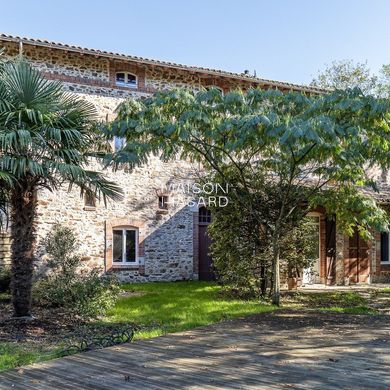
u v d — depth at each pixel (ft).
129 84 49.49
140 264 49.24
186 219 52.24
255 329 24.13
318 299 37.86
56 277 32.50
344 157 26.96
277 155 33.55
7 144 23.56
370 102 26.27
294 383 14.78
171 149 29.45
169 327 25.14
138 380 15.31
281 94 28.81
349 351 19.07
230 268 37.52
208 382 14.98
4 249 41.24
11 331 24.29
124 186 48.73
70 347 19.94
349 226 38.29
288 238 38.19
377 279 51.42
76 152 26.16
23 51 44.62
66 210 45.37
